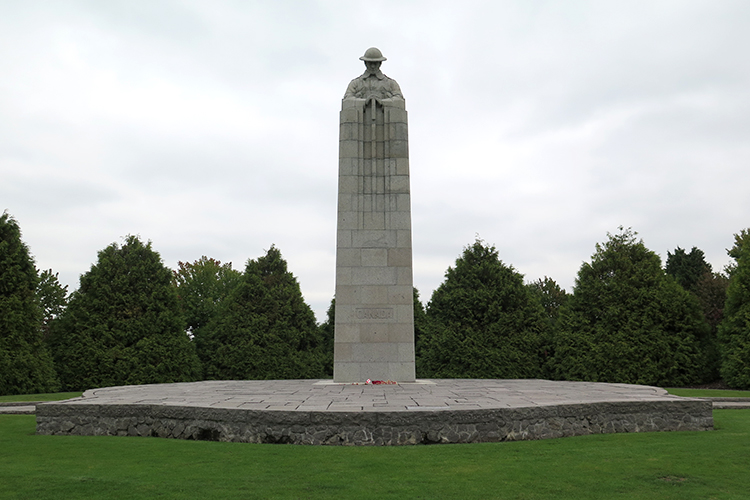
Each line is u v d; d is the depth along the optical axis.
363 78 20.27
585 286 30.02
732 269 38.50
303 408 10.17
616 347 27.78
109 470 8.07
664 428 11.30
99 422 11.22
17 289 27.81
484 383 18.03
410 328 18.41
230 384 18.41
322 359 35.84
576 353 28.94
